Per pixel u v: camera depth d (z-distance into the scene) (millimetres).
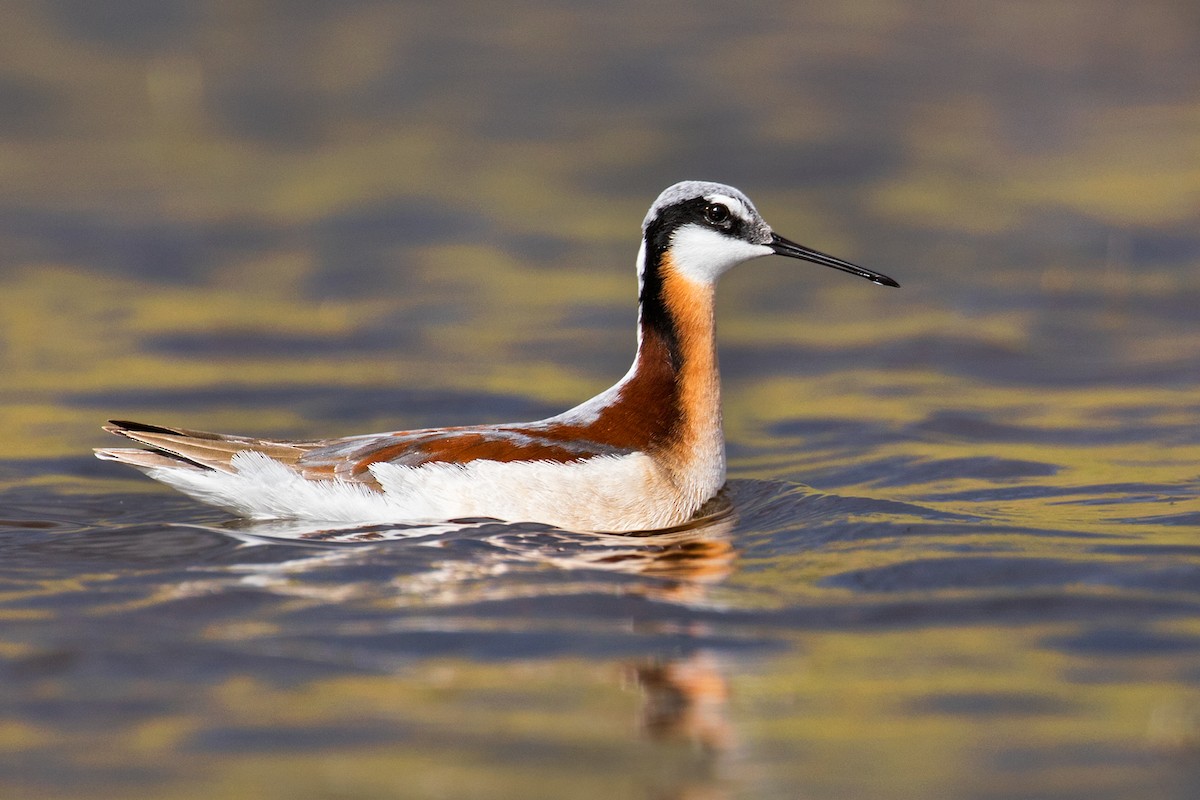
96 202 25406
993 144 29609
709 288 12414
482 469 11266
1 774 7457
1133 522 11680
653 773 7496
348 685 8461
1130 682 8516
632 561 10664
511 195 26406
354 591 9852
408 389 16734
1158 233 23812
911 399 16625
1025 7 40438
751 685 8531
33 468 13781
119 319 19625
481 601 9719
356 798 7219
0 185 26266
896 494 12891
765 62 35875
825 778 7477
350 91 33344
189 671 8625
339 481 11281
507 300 20812
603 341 18875
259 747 7734
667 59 36156
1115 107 32062
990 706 8250
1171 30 38125
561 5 41344
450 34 38250
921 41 37625
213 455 11461
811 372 17938
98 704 8203
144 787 7316
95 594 9789
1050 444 14664
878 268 22500
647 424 12031
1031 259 22781
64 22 37281
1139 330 19234
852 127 30766
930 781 7434
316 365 17781
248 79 33969
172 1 39188
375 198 26062
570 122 31297
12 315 19703
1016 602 9773
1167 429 15047
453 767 7531
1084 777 7457
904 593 9984
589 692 8422
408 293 21094
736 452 14797
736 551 11008
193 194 26109
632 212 25469
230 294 20953
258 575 10125
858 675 8672
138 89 32906
